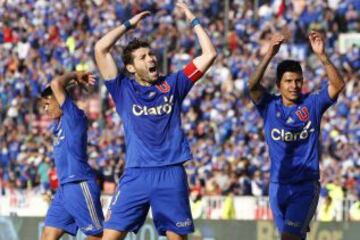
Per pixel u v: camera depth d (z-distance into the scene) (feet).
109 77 100.32
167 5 311.27
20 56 309.83
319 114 110.01
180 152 99.45
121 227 100.22
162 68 301.43
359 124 266.98
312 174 110.73
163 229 100.48
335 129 265.13
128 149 100.07
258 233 179.01
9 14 320.91
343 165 253.03
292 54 296.30
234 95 281.95
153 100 99.04
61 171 127.75
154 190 99.04
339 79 107.76
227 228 179.73
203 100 280.92
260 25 307.78
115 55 291.58
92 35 310.86
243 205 220.02
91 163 254.06
